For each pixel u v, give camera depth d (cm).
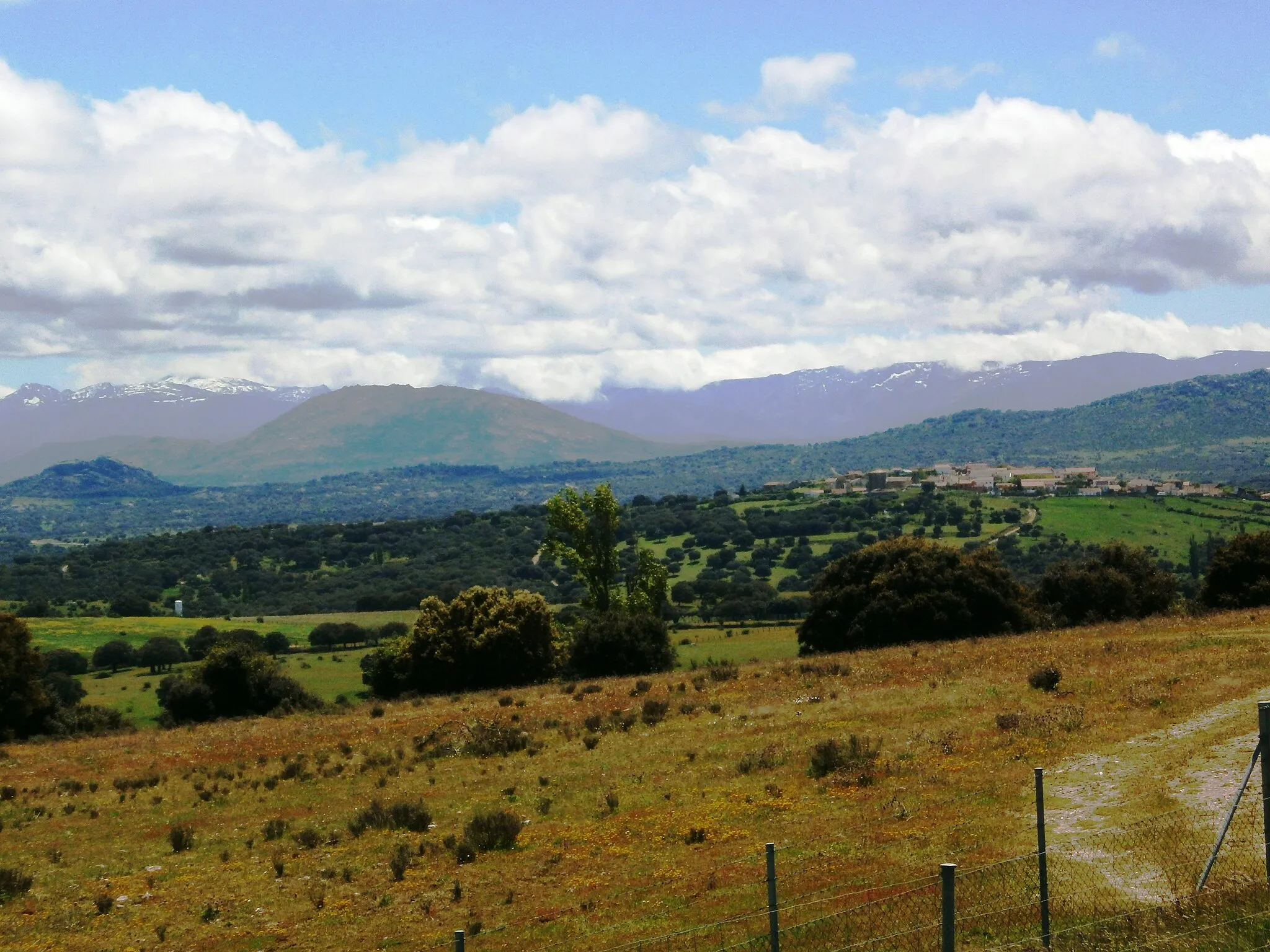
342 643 12469
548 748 3541
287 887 2266
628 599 7550
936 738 2875
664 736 3472
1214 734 2427
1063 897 1515
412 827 2667
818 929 1537
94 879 2427
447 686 6500
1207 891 1396
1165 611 7281
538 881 2128
